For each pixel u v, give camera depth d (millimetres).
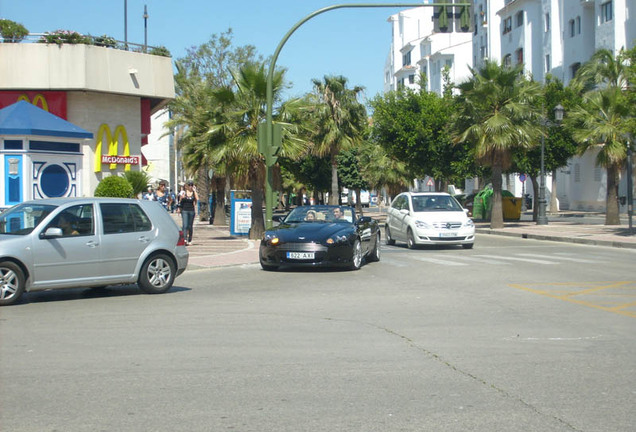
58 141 22688
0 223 11039
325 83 46750
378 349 7371
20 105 22375
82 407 5375
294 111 23750
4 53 25625
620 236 24609
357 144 48375
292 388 5883
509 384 6008
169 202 53344
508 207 39906
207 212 43906
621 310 9852
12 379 6180
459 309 10000
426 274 14539
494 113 31188
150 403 5473
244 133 23609
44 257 10672
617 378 6203
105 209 11523
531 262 16938
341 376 6273
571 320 9078
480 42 69188
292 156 23328
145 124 29141
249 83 23578
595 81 36438
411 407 5355
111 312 9836
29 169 21812
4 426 4934
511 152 32438
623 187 43844
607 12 44469
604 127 29594
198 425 4945
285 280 13867
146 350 7316
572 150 35500
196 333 8250
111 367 6602
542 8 54719
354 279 13859
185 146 38000
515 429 4848
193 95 38312
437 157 39344
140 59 27844
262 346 7520
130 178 23359
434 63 80688
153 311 9930
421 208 22078
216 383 6043
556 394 5707
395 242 24578
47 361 6840
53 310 10039
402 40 99000
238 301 10945
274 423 4980
